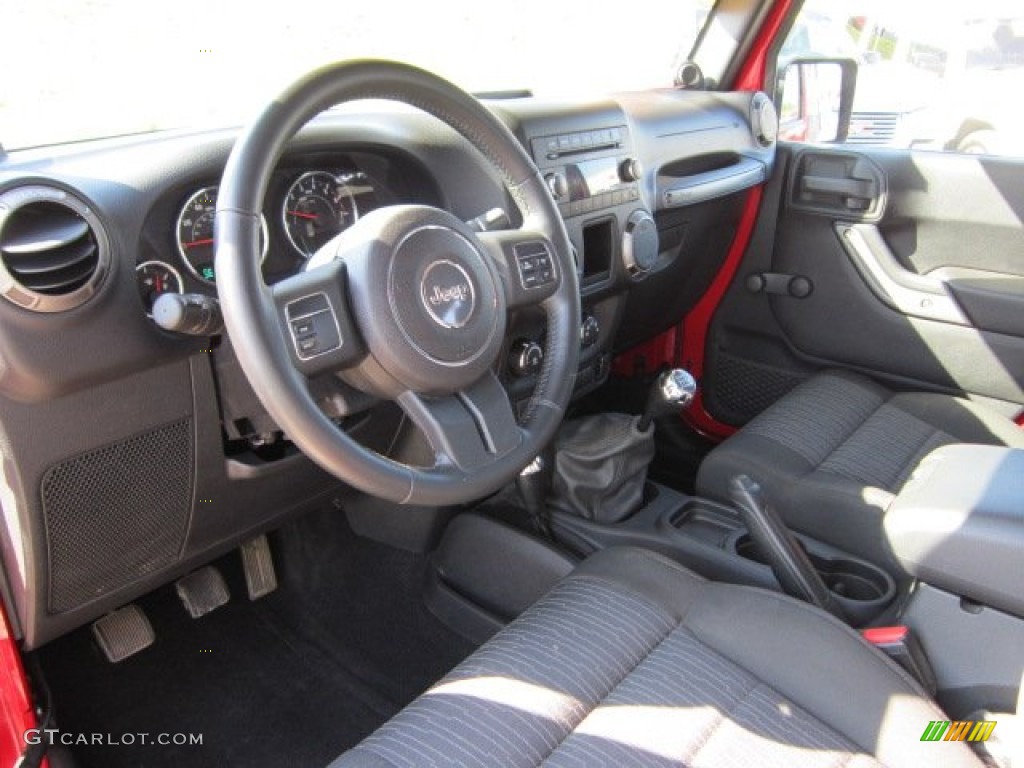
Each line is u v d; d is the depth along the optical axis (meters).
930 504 1.06
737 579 1.53
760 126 2.16
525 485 1.59
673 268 2.05
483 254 1.06
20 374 0.94
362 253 0.96
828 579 1.53
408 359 0.97
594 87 2.03
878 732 0.96
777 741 0.96
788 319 2.21
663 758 0.93
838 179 2.07
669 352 2.42
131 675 1.62
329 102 1.01
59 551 1.11
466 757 0.93
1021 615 1.01
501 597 1.65
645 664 1.06
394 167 1.33
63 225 0.95
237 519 1.33
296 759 1.50
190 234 1.07
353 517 1.82
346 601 1.79
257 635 1.72
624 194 1.71
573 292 1.22
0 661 1.19
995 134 2.11
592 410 2.45
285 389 0.89
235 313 0.88
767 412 1.83
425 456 1.52
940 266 2.03
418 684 1.64
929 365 2.03
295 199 1.19
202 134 1.15
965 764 0.92
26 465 1.02
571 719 0.98
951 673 1.07
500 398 1.09
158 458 1.14
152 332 1.04
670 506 1.70
